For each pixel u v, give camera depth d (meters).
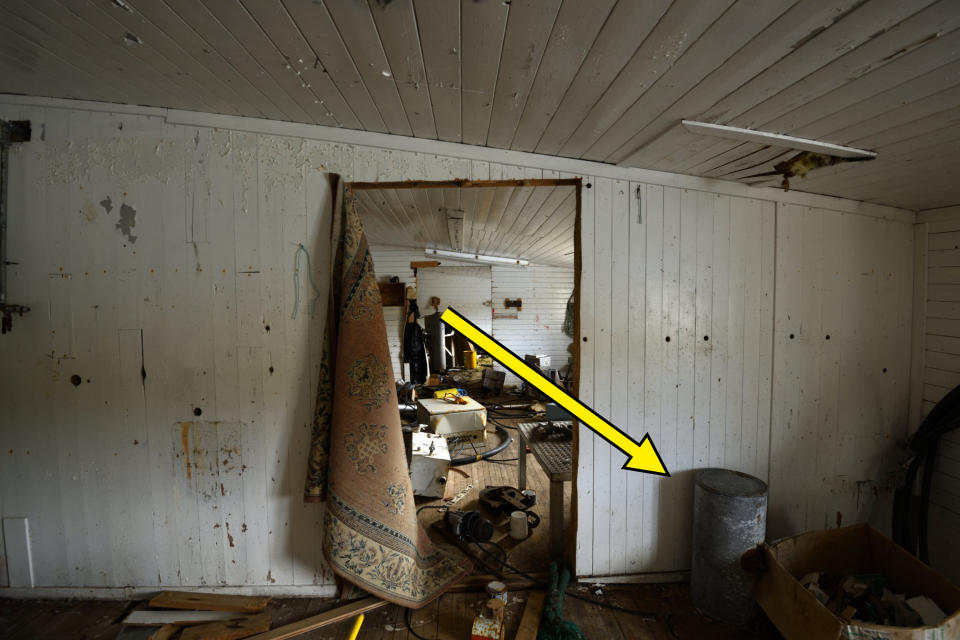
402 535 1.97
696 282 2.22
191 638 1.79
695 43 1.12
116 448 2.07
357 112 1.84
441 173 2.08
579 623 1.95
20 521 2.07
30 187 2.01
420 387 6.16
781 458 2.32
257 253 2.05
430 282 7.27
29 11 1.28
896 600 1.70
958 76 1.15
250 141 2.03
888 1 0.89
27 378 2.04
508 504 2.94
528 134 1.89
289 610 2.01
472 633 1.79
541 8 1.06
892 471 2.42
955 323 2.22
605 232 2.16
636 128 1.69
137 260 2.03
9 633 1.87
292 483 2.09
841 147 1.64
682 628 1.93
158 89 1.79
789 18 0.99
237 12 1.21
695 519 2.08
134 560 2.10
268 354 2.07
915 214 2.39
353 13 1.17
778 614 1.69
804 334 2.31
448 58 1.34
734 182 2.21
